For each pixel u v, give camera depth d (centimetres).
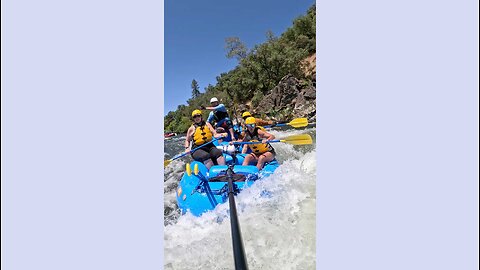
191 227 354
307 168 422
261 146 483
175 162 505
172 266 306
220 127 534
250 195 376
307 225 327
